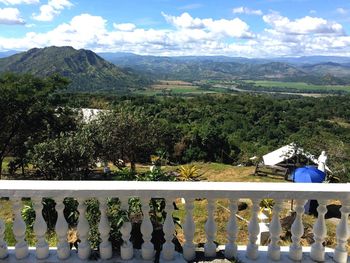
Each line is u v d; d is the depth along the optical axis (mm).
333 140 18547
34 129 26078
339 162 15984
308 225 6039
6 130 25438
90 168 20062
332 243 5035
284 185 3295
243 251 3477
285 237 5387
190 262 3285
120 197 3197
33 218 4746
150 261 3303
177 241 3607
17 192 3113
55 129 26297
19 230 3242
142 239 3486
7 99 24156
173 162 34688
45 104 26922
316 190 3168
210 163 34312
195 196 3191
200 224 5879
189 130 37750
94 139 20516
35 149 18156
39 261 3273
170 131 33156
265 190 3178
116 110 22875
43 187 3145
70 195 3137
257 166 23828
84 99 54469
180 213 5969
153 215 3740
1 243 3285
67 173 18000
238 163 34656
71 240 3908
